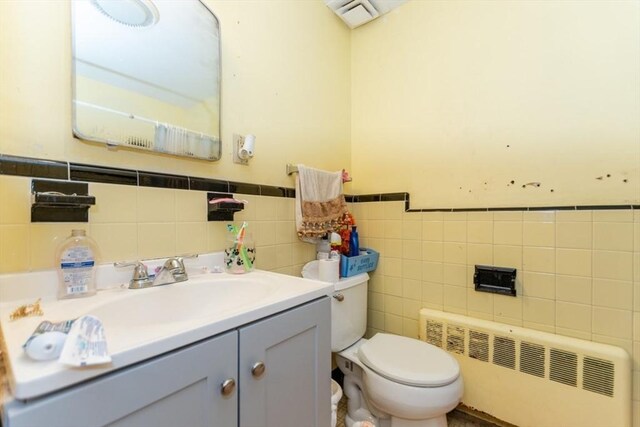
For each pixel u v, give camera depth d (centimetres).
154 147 96
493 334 135
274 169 139
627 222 113
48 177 76
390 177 176
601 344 116
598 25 119
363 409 137
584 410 114
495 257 140
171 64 101
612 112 116
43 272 74
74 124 80
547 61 129
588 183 121
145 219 93
